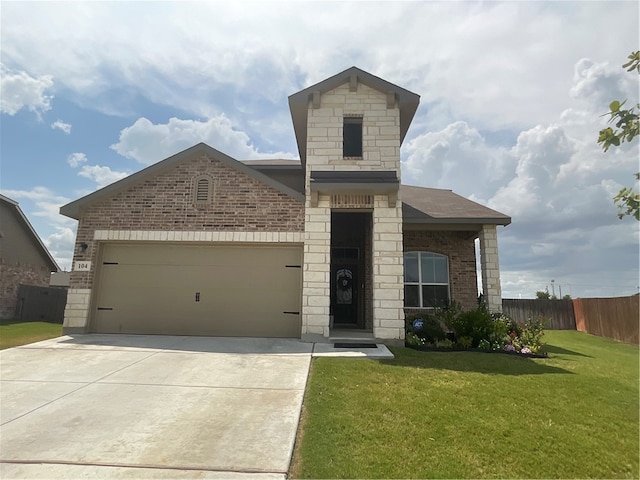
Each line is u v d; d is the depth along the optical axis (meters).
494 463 3.75
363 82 10.61
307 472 3.46
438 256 13.00
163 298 9.98
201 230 10.03
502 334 9.23
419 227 11.59
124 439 3.95
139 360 7.10
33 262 19.70
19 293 18.05
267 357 7.47
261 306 9.86
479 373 6.79
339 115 10.51
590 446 4.16
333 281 13.80
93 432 4.11
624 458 3.94
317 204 9.91
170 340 9.05
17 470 3.33
